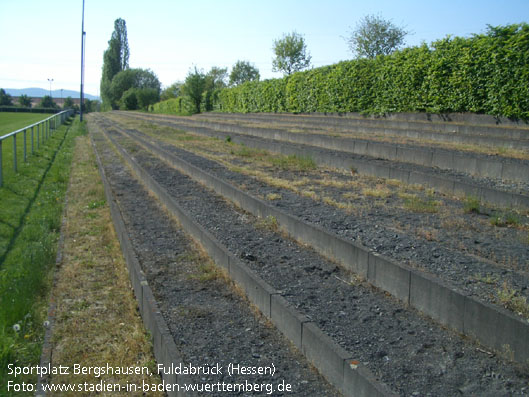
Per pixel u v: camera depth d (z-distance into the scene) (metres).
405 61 23.27
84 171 16.95
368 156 14.62
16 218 10.40
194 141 22.45
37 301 6.55
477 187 9.30
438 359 4.35
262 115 37.62
